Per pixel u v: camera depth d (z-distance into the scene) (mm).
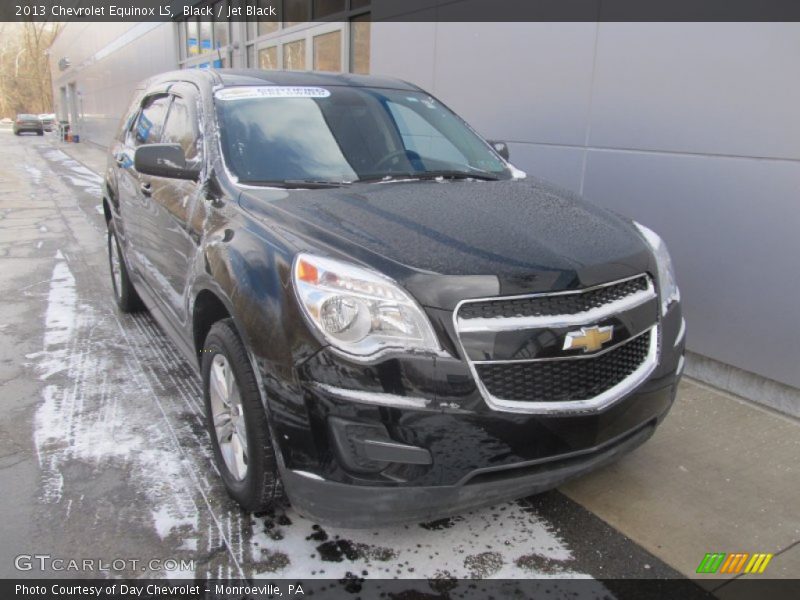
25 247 8586
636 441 2709
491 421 2258
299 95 3775
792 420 3844
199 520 2865
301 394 2305
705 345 4344
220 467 2998
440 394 2223
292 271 2400
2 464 3285
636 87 4605
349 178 3350
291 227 2641
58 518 2865
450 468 2268
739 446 3525
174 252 3557
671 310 2844
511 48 5711
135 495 3037
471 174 3646
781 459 3402
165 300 3848
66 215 11414
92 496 3025
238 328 2549
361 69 8797
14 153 28750
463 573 2574
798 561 2656
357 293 2271
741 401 4090
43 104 80188
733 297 4152
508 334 2277
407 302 2248
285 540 2742
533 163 5617
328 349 2260
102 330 5305
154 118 4473
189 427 3678
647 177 4617
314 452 2309
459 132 4109
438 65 6668
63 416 3795
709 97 4148
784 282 3879
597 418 2430
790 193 3793
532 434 2322
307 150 3436
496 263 2367
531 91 5535
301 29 10164
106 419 3764
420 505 2295
